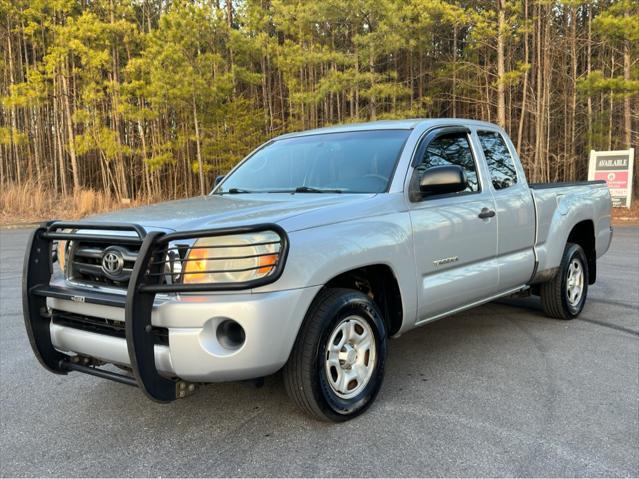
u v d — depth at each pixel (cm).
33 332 328
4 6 2489
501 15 2005
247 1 2411
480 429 323
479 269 432
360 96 2450
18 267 940
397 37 1986
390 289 367
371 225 345
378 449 301
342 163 411
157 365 289
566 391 378
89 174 3538
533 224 495
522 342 489
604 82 1852
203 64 2166
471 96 2980
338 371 331
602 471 276
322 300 320
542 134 2405
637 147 2462
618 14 2017
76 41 2234
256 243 282
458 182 363
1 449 312
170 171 3034
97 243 320
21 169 3106
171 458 298
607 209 620
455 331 529
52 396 388
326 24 2233
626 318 564
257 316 280
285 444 309
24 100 2428
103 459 299
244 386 396
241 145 2389
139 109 2330
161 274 283
